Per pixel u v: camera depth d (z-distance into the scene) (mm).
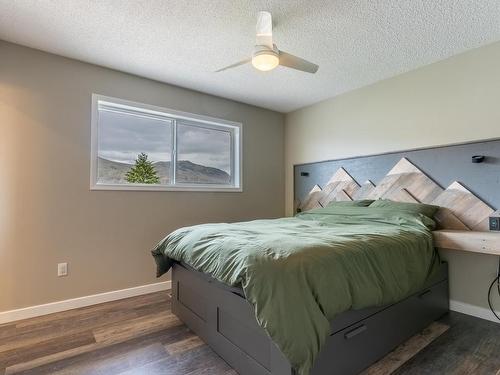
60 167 2684
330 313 1397
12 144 2479
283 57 2066
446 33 2322
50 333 2193
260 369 1508
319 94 3691
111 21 2191
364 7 2018
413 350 1927
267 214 4238
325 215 3094
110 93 2971
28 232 2527
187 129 3637
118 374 1688
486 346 1984
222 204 3785
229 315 1748
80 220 2775
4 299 2414
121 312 2592
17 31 2318
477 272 2500
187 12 2086
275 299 1339
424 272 2098
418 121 2926
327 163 3859
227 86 3436
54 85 2672
